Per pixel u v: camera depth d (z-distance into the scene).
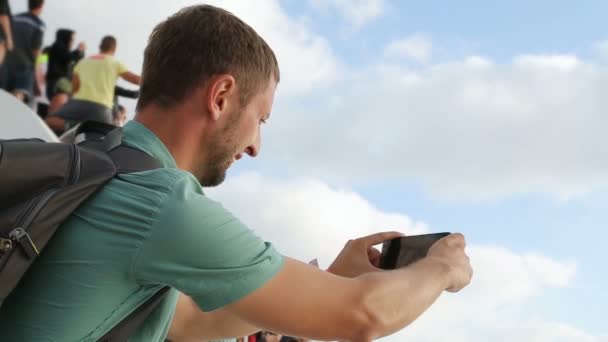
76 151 1.42
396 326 1.48
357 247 1.82
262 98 1.67
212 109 1.57
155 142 1.57
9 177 1.30
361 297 1.44
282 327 1.44
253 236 1.44
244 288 1.39
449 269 1.58
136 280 1.39
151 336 1.51
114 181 1.43
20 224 1.27
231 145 1.62
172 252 1.36
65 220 1.38
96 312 1.38
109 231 1.38
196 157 1.61
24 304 1.38
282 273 1.44
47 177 1.35
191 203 1.39
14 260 1.26
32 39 7.55
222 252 1.38
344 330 1.45
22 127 3.48
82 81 6.89
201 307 1.40
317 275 1.46
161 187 1.41
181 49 1.59
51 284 1.38
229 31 1.60
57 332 1.37
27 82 7.57
